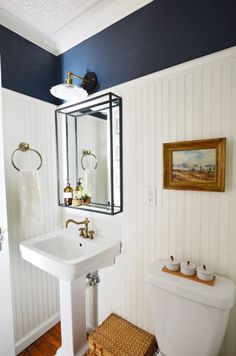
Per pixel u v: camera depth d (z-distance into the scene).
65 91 1.30
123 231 1.30
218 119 0.94
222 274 0.97
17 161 1.37
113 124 1.30
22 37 1.40
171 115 1.07
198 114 0.99
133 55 1.20
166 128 1.09
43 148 1.54
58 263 1.05
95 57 1.38
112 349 1.08
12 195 1.35
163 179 1.10
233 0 0.89
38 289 1.52
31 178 1.35
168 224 1.12
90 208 1.44
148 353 1.09
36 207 1.38
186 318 0.89
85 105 1.44
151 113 1.14
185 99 1.02
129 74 1.22
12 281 1.37
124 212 1.28
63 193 1.64
